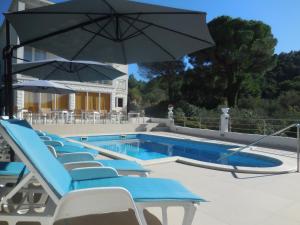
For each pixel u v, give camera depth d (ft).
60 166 8.81
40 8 11.07
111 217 9.49
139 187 8.13
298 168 18.19
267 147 32.09
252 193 13.19
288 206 11.44
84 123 51.62
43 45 14.87
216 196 12.67
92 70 23.12
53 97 65.46
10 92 13.83
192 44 13.17
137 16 11.44
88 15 11.72
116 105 76.79
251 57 80.23
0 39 51.88
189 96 91.56
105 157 22.34
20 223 8.57
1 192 8.64
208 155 34.19
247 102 83.10
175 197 7.30
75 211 6.47
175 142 42.24
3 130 6.54
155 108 94.79
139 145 42.04
